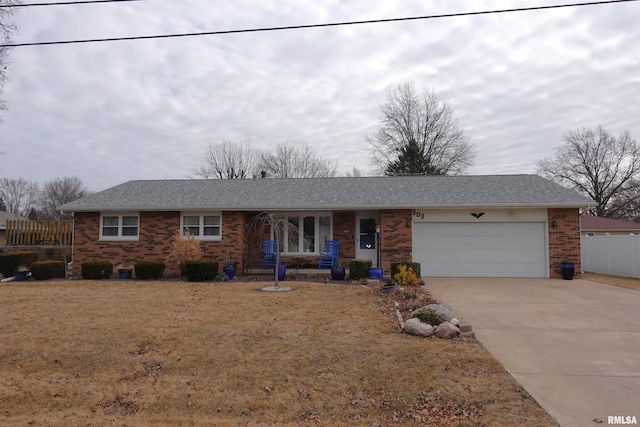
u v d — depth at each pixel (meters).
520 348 7.17
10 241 21.31
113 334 7.95
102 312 9.67
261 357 6.83
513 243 17.23
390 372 6.16
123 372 6.43
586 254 22.19
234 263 17.23
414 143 44.09
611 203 47.25
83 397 5.70
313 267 18.56
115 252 18.16
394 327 8.39
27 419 5.11
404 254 17.42
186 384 5.99
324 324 8.62
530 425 4.59
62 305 10.45
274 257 17.11
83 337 7.80
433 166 44.59
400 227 17.52
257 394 5.68
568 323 8.92
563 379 5.82
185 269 16.20
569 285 14.79
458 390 5.55
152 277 16.16
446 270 17.42
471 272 17.34
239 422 4.98
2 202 62.47
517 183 19.52
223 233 17.97
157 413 5.25
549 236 17.03
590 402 5.11
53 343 7.51
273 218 14.47
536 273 17.11
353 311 9.79
